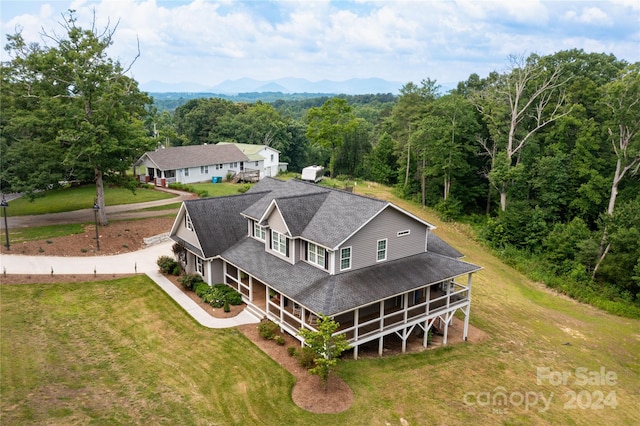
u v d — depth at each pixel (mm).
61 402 17281
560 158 52219
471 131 58781
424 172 59281
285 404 18766
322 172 71438
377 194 64250
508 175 51562
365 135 80000
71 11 37000
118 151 39312
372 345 25734
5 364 19484
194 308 26922
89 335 22953
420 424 18719
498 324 31531
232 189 59750
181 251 32156
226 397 18812
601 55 65312
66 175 39875
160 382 19406
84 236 37125
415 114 71125
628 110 44469
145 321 24969
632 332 34125
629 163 48156
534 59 54594
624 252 41594
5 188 37375
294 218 25781
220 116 102062
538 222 49562
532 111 59312
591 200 50562
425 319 26062
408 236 27266
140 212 45625
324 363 19281
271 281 24469
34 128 36969
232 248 29500
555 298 40031
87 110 38094
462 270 27188
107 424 16328
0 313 24125
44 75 38500
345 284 23234
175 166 61656
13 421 15891
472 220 59656
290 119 110938
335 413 18531
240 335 24000
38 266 30766
